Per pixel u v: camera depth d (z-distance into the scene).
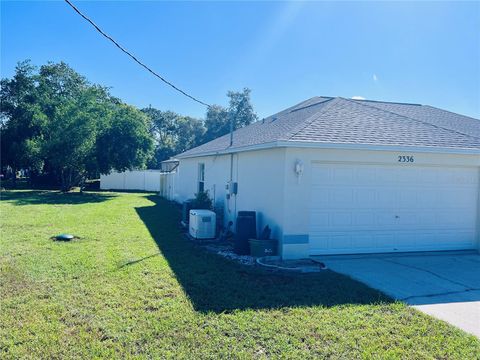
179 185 20.05
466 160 9.36
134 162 25.39
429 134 9.55
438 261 8.35
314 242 8.52
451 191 9.51
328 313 5.03
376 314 5.05
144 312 4.88
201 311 4.95
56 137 23.55
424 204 9.30
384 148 8.38
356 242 8.80
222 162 12.85
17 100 30.33
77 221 12.47
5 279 6.11
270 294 5.73
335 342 4.21
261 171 9.30
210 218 10.05
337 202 8.63
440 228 9.45
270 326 4.57
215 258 7.98
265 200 9.01
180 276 6.50
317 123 9.16
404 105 13.81
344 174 8.66
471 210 9.68
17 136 28.95
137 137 25.23
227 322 4.66
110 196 23.78
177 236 10.47
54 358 3.73
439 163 9.18
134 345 4.03
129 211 15.73
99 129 24.59
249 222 8.62
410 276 7.03
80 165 24.92
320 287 6.14
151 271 6.74
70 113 23.89
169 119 54.19
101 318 4.66
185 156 17.67
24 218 12.84
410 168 9.15
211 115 43.59
